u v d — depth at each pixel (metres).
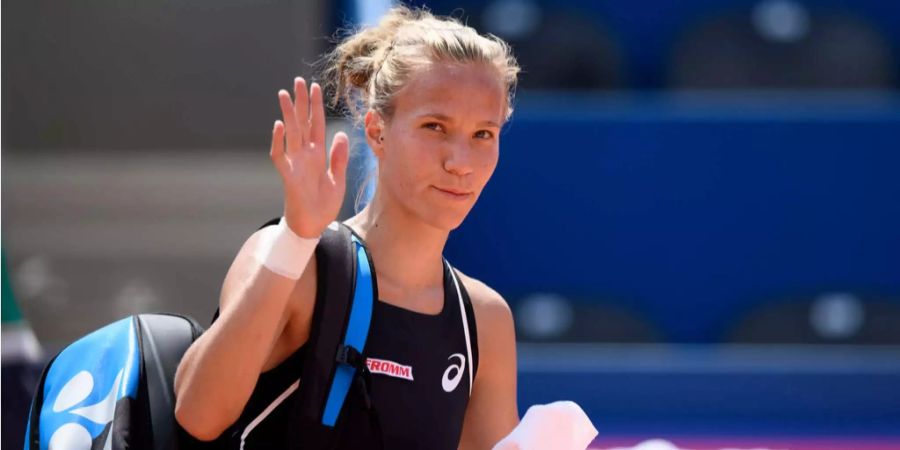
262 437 8.09
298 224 7.45
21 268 21.48
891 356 20.45
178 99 23.69
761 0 26.11
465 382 8.70
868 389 18.34
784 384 18.33
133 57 23.64
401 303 8.41
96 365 8.68
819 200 21.72
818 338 21.56
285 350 8.11
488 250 21.67
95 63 23.59
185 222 22.44
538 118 21.66
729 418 18.34
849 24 25.52
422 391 8.34
